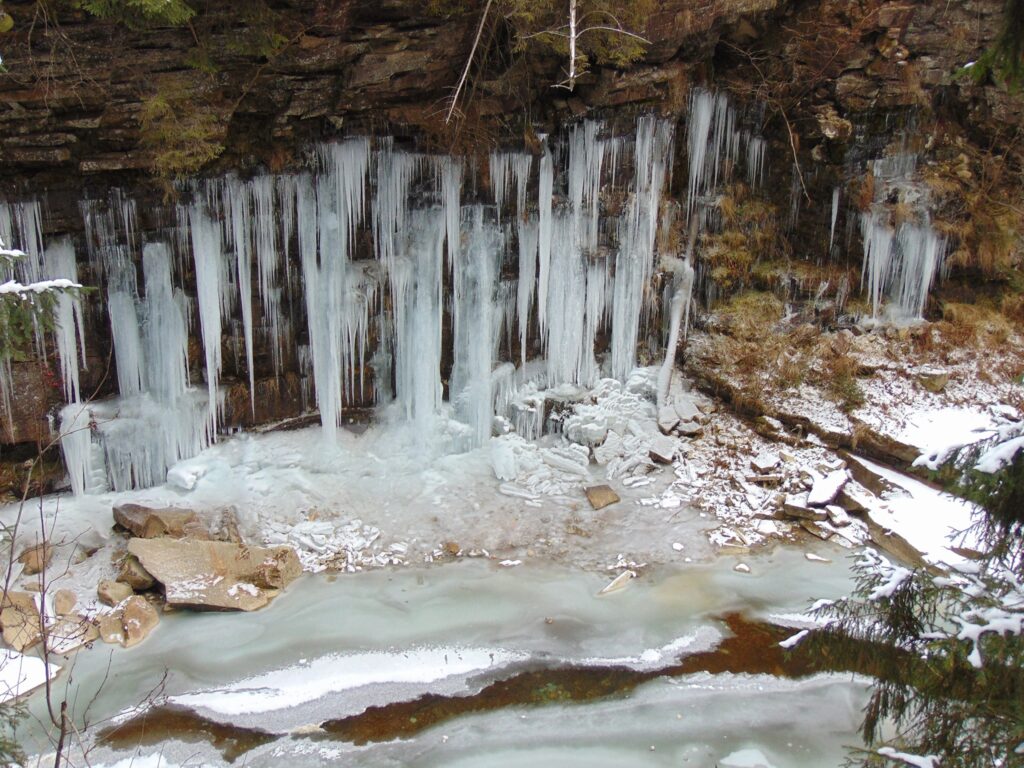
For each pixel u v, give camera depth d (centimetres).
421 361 1052
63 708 502
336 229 991
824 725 716
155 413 957
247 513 949
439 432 1066
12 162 843
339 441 1048
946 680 496
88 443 928
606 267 1107
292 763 668
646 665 783
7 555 845
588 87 1044
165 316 945
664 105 1089
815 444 1059
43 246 891
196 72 870
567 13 959
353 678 759
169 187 898
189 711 717
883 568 539
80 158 872
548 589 887
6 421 897
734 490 1036
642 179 1110
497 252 1070
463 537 960
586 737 700
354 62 928
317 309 1005
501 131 1034
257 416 1031
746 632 827
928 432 1025
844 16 1102
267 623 827
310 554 923
